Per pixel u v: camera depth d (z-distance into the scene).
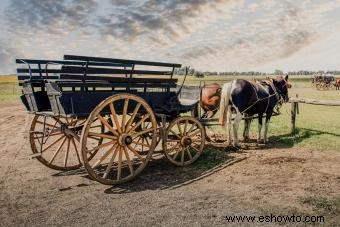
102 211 5.44
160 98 7.71
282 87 11.60
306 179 7.07
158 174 7.46
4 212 5.44
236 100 9.83
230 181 6.96
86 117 6.87
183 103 8.95
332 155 9.19
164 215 5.27
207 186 6.65
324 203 5.72
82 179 7.16
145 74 7.23
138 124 6.88
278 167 7.98
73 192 6.35
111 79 6.69
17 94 43.72
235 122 9.93
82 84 6.27
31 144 7.50
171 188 6.54
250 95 9.95
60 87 6.01
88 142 11.12
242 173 7.50
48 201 5.89
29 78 7.00
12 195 6.20
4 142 11.34
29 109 7.25
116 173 7.53
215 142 10.84
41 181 7.02
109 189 6.51
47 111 6.89
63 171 7.78
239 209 5.50
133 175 6.88
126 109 6.68
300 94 37.16
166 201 5.85
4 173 7.60
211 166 8.07
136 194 6.22
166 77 7.77
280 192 6.30
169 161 8.41
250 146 10.38
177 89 10.71
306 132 12.73
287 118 17.42
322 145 10.43
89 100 6.42
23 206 5.68
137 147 10.16
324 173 7.51
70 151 9.80
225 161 8.51
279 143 10.88
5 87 62.25
